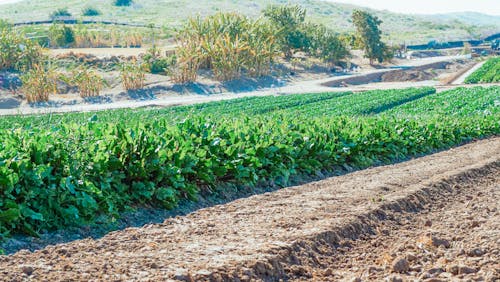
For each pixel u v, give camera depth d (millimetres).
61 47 100750
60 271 7160
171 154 12516
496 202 12578
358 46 108125
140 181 11930
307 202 11891
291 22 94750
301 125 18125
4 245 9125
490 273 7832
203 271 7277
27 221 9844
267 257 8039
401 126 22500
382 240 9844
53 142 11281
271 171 15086
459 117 32938
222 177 13945
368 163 18875
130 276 7113
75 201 10422
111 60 75250
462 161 19453
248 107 43969
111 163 11461
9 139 11828
